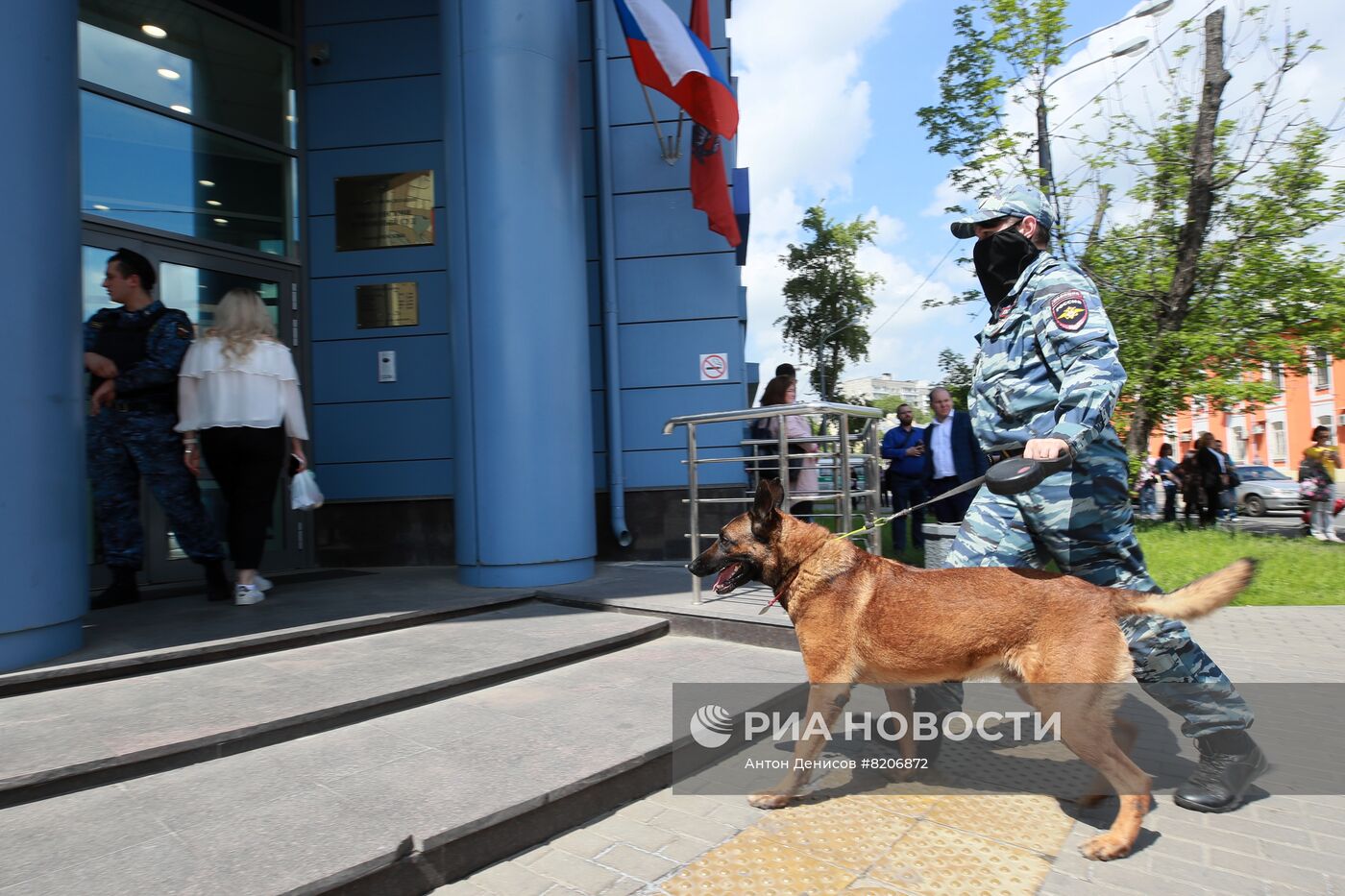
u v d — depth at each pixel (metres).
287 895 2.00
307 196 7.13
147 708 3.15
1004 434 3.00
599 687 3.83
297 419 5.07
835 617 2.87
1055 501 2.83
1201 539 9.76
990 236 3.07
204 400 4.77
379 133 7.11
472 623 4.82
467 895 2.29
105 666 3.50
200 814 2.44
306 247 7.12
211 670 3.73
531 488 5.74
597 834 2.70
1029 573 2.72
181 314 4.97
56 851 2.20
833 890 2.33
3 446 3.28
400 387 7.08
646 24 6.04
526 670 3.98
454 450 5.93
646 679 3.96
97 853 2.20
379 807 2.52
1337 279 12.66
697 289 7.17
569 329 5.96
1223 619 6.32
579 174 6.19
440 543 7.01
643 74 6.40
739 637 4.68
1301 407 35.66
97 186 5.57
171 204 6.05
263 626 4.28
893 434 9.23
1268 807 2.87
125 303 4.90
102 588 5.42
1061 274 2.87
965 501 8.07
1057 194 13.25
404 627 4.66
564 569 5.91
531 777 2.78
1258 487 21.70
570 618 5.00
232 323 4.82
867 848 2.60
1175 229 13.26
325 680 3.57
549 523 5.80
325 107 7.15
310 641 4.21
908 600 2.76
